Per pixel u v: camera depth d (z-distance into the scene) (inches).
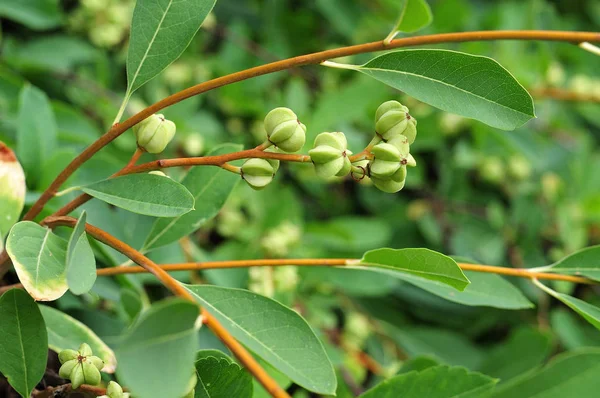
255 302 16.4
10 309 16.8
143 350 15.0
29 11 23.9
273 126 16.6
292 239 24.9
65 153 20.5
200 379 16.7
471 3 33.8
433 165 31.4
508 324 29.4
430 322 29.0
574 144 32.4
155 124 16.8
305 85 30.3
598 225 31.4
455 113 17.0
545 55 30.5
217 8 30.0
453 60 17.0
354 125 28.6
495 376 22.4
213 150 19.1
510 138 28.5
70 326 18.4
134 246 20.3
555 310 29.3
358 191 29.8
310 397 22.7
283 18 30.0
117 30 25.2
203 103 28.1
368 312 27.9
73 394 18.0
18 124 20.4
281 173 28.7
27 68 24.0
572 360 17.9
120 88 26.8
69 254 15.6
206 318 15.4
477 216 30.3
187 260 23.0
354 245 26.3
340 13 29.7
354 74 30.0
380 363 26.5
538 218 30.1
